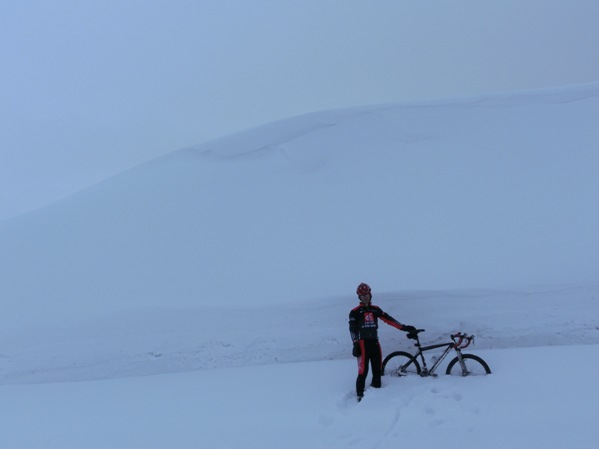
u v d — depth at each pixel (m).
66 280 11.00
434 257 9.04
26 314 10.02
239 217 11.86
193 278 10.09
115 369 8.49
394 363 6.81
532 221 9.57
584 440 4.38
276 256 10.17
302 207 11.58
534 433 4.58
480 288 7.82
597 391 5.38
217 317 8.68
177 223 12.27
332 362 7.59
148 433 5.75
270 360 8.00
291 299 8.65
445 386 5.86
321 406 5.87
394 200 11.05
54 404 7.25
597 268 7.89
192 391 7.05
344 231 10.42
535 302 7.50
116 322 9.11
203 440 5.36
